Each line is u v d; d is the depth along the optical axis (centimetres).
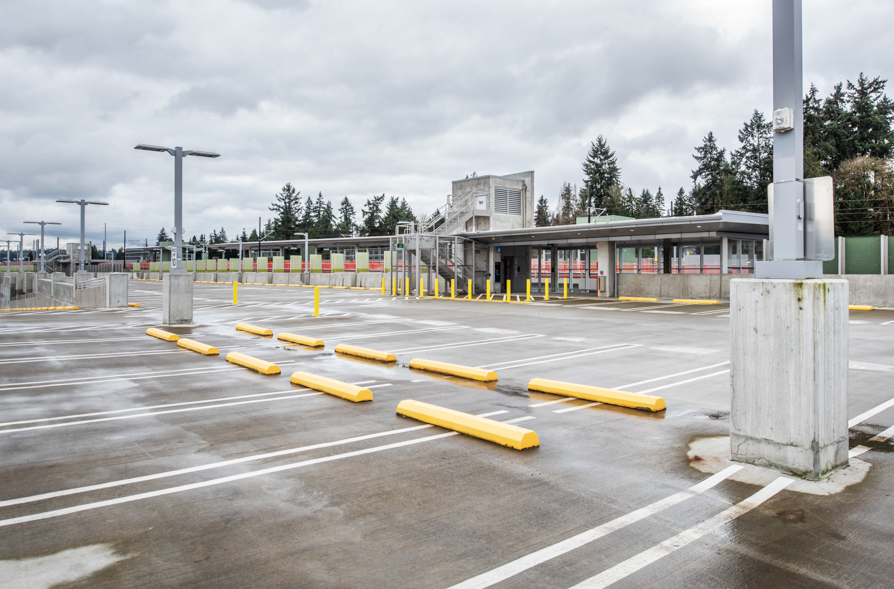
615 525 425
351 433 671
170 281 1948
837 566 364
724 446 606
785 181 518
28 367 1138
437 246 3550
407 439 646
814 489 482
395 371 1077
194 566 370
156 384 966
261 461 575
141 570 365
